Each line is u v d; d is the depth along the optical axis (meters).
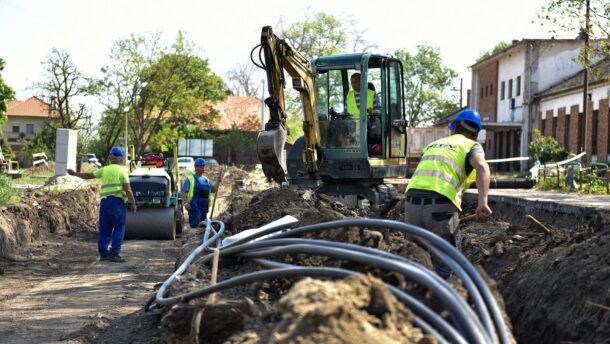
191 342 5.70
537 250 8.23
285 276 5.50
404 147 17.08
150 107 63.31
